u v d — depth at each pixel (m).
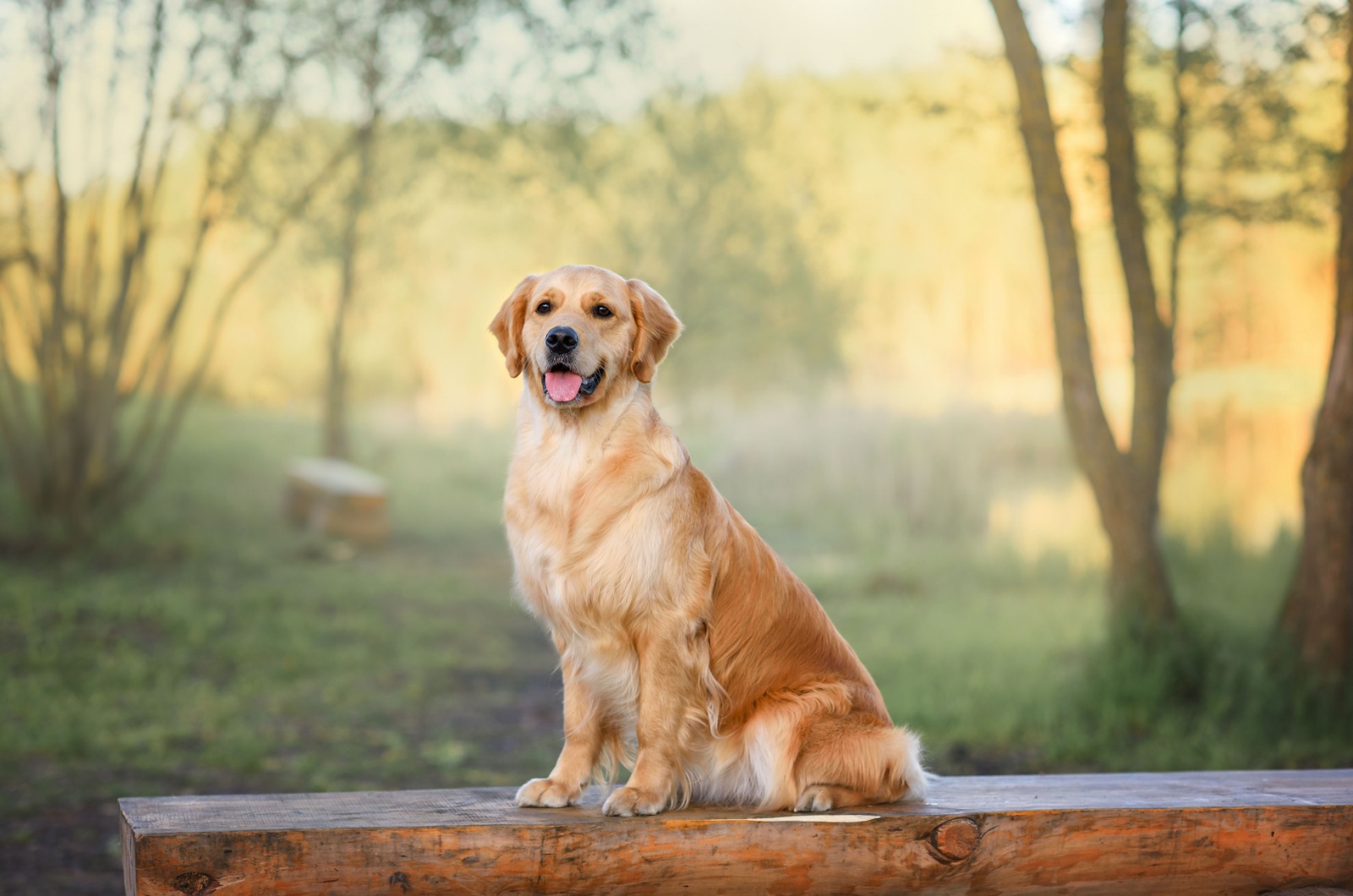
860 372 21.38
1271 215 9.62
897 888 2.70
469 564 13.02
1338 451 6.49
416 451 21.22
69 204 11.39
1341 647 6.50
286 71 11.27
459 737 6.61
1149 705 6.57
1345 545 6.50
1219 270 12.94
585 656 2.85
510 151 14.96
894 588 11.32
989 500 14.57
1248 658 7.00
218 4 10.41
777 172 21.36
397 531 14.72
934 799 2.91
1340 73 8.48
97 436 11.62
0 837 4.76
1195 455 15.58
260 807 2.62
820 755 2.83
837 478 15.91
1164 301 12.09
